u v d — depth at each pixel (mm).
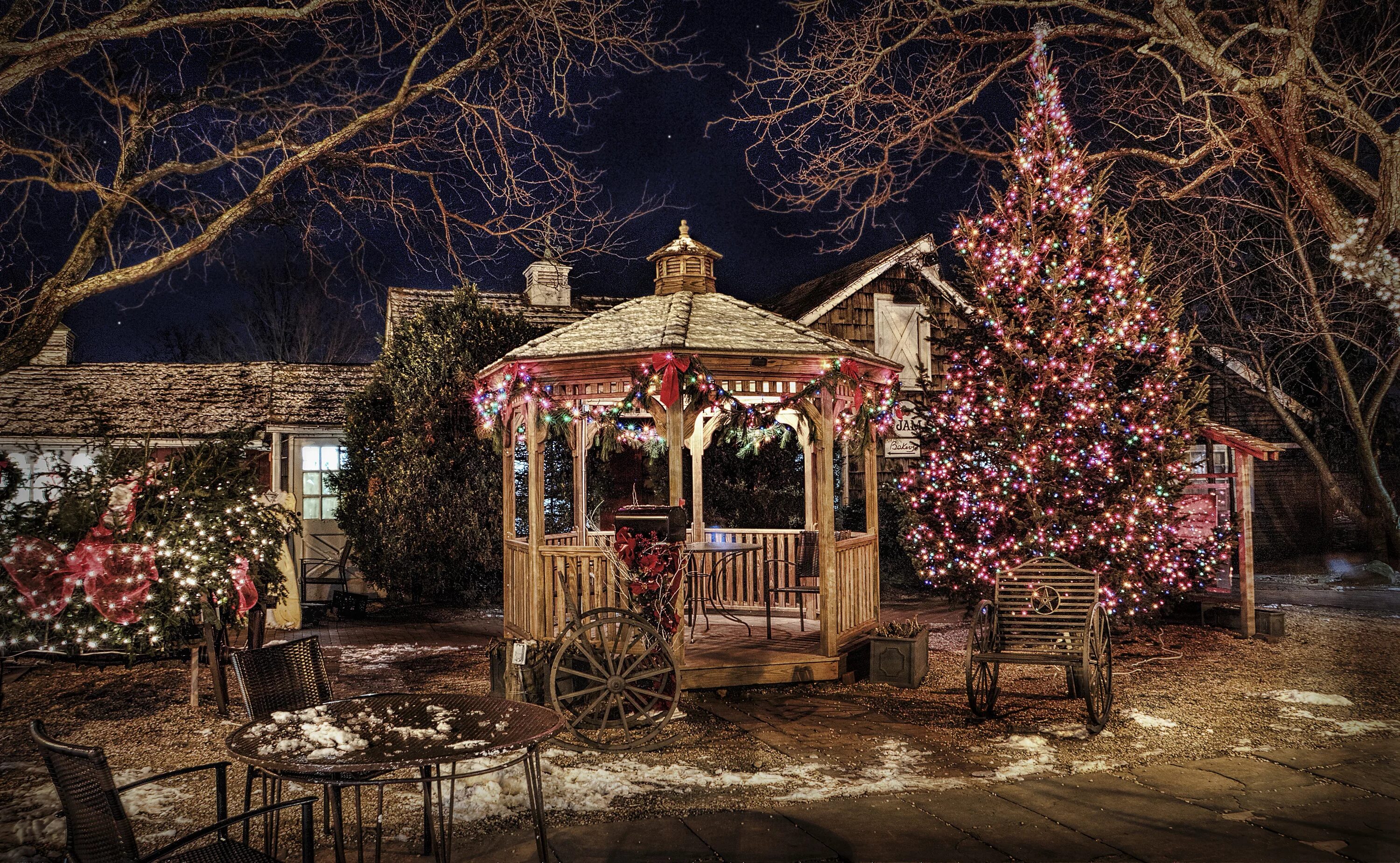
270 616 12898
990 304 11227
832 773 6250
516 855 4832
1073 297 10906
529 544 9633
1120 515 10609
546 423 9680
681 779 6102
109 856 3139
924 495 11805
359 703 4797
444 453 14734
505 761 6438
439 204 11438
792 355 8992
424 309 15672
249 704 4887
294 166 10609
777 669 8891
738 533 12523
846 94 11227
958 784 6000
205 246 10352
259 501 8836
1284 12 9422
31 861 4742
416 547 14469
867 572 10320
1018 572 8141
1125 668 9688
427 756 3840
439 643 11664
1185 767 6336
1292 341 18047
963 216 11789
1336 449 19906
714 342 8930
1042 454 10844
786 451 16781
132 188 10328
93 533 7605
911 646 8891
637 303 10594
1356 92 11031
